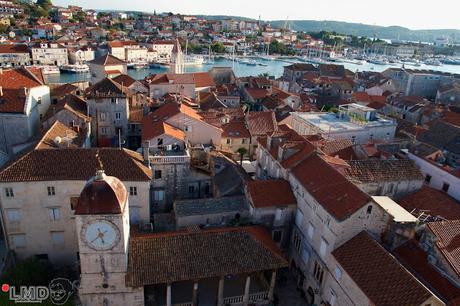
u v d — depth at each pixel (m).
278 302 48.56
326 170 52.12
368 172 57.62
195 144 78.56
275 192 54.72
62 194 50.12
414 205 56.47
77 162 51.19
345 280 41.22
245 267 44.00
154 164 60.53
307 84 182.75
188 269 42.66
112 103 85.50
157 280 41.25
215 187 63.47
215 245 45.34
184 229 50.28
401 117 129.62
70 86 101.12
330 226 44.84
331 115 101.25
